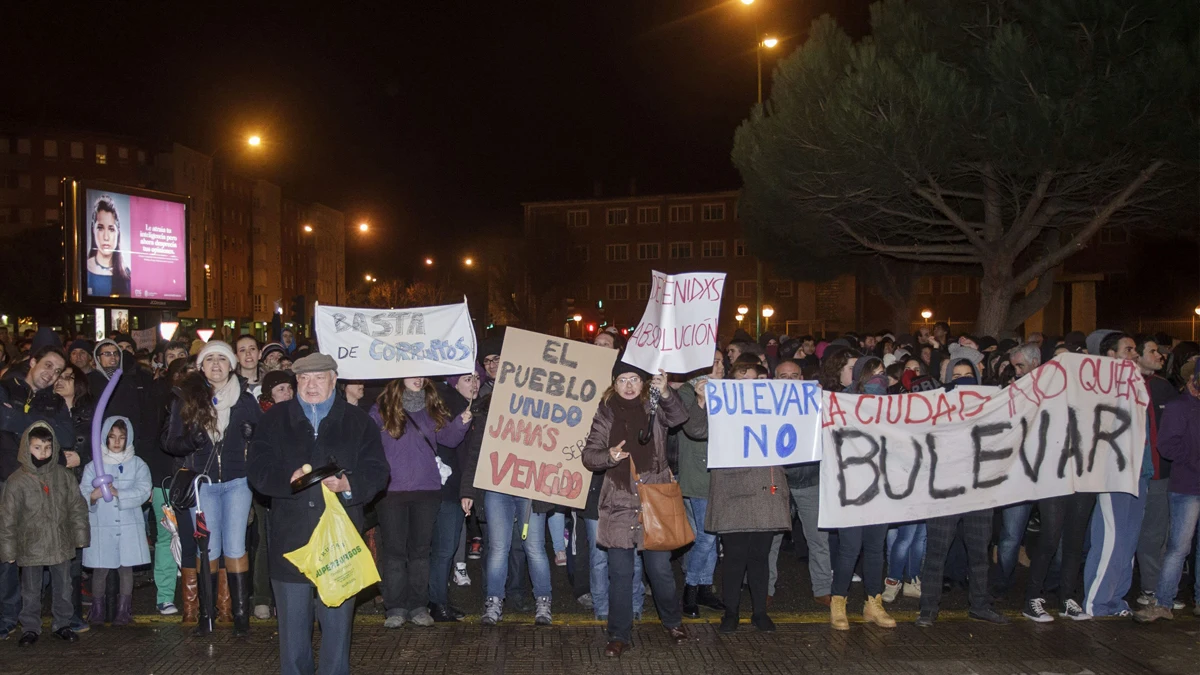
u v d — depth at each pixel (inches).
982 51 612.4
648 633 265.0
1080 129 546.0
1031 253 938.1
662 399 247.9
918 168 615.2
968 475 272.8
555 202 2706.7
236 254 2856.8
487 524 275.0
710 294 267.3
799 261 1148.5
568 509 297.9
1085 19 547.5
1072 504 280.1
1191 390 270.1
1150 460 277.6
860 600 304.2
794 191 705.6
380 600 298.0
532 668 235.1
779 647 251.9
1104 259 1357.0
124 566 269.4
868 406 270.5
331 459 202.2
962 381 303.3
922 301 2117.4
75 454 267.0
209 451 258.8
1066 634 263.4
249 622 269.3
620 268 2645.2
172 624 270.5
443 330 277.7
